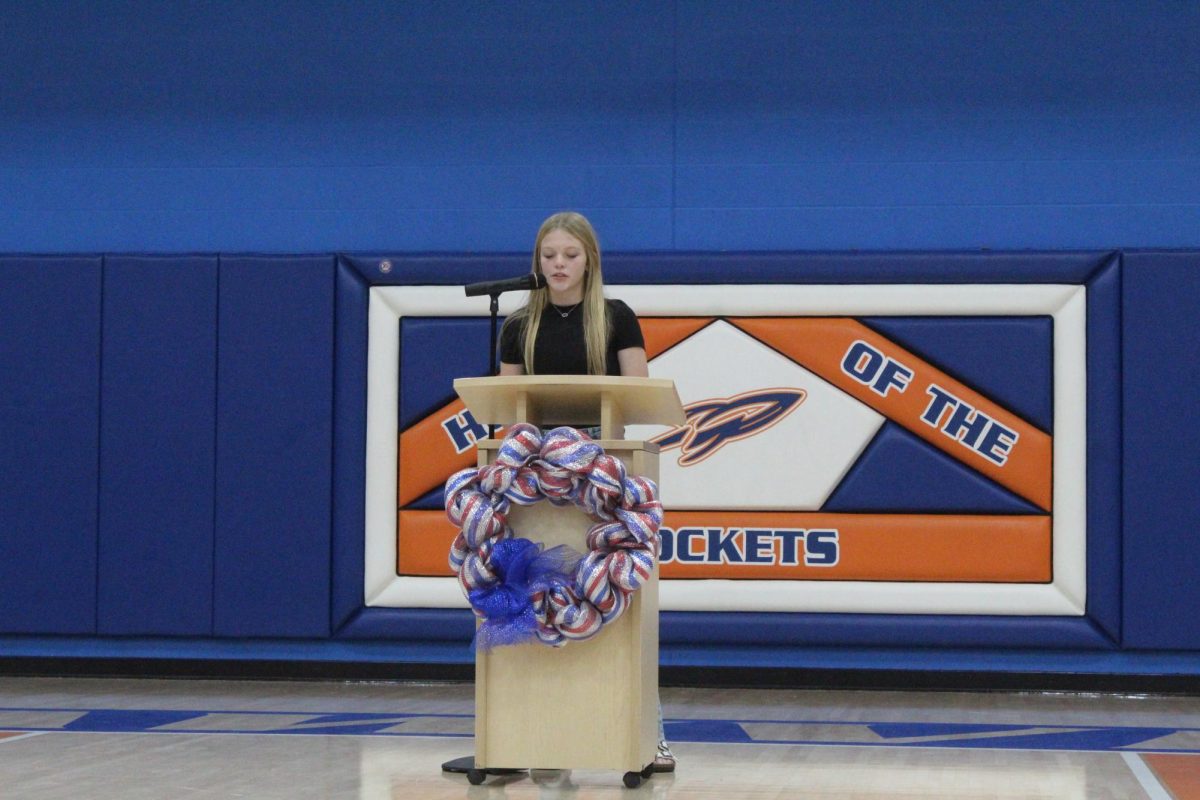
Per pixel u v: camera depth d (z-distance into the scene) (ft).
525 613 12.59
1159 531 23.35
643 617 13.06
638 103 25.63
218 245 26.14
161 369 25.11
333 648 24.97
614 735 12.86
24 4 26.63
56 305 25.27
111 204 26.35
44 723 19.42
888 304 23.90
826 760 15.98
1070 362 23.57
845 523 23.81
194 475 24.98
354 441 24.80
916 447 23.75
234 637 24.94
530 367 13.87
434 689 24.04
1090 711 21.65
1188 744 17.85
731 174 25.40
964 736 18.49
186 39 26.37
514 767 12.97
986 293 23.75
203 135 26.27
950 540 23.61
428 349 24.61
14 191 26.48
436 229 25.86
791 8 25.41
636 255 24.35
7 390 25.31
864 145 25.16
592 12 25.77
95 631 25.05
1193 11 24.66
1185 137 24.57
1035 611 23.43
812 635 23.75
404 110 25.99
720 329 24.17
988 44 25.00
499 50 25.90
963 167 24.94
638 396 13.02
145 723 19.42
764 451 24.00
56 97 26.53
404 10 26.07
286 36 26.23
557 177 25.72
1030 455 23.56
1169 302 23.54
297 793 13.42
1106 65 24.76
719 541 23.99
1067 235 24.71
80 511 25.11
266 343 24.98
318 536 24.73
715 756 16.24
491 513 12.67
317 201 26.04
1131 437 23.45
